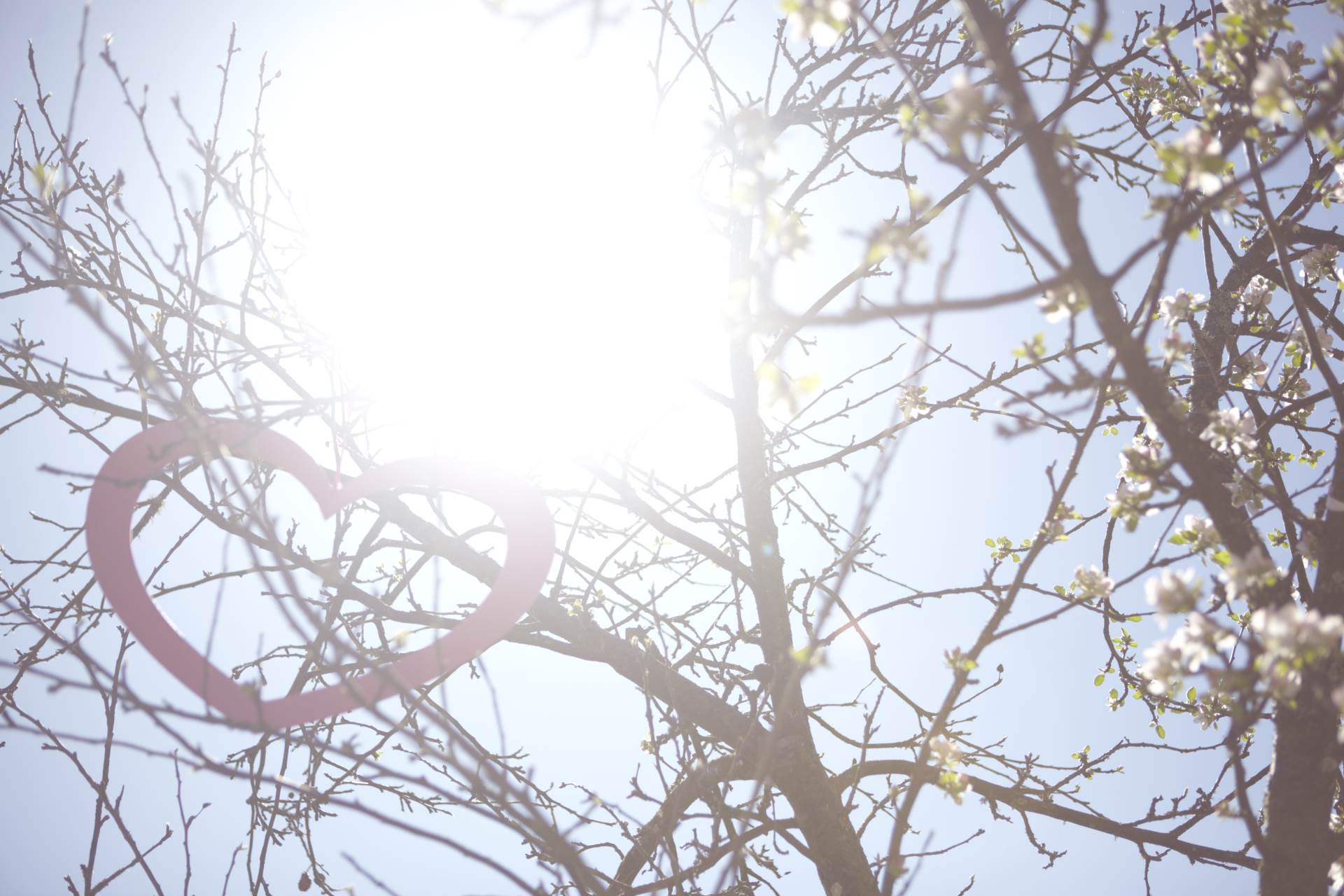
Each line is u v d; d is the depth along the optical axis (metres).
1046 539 2.36
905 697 3.90
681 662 4.05
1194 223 1.81
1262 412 3.44
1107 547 3.62
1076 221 1.77
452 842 1.90
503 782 1.95
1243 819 2.14
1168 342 2.48
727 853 3.15
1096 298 1.82
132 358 1.81
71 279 3.54
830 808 3.70
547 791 3.66
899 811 2.27
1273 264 3.80
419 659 3.07
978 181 1.76
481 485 3.15
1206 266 3.65
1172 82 3.89
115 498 2.90
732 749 4.02
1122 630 4.03
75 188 3.74
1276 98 1.89
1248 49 2.13
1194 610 2.03
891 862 2.24
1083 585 3.08
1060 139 1.84
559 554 3.99
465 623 3.08
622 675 3.99
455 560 4.05
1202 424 3.00
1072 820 4.02
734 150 2.23
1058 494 2.33
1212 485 2.12
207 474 3.25
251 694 1.95
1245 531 2.18
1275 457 3.50
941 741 2.83
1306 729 2.62
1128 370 1.95
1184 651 2.04
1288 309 3.49
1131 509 2.27
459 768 1.93
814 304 3.67
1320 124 1.89
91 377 3.19
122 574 2.84
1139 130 4.18
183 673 2.85
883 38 1.84
